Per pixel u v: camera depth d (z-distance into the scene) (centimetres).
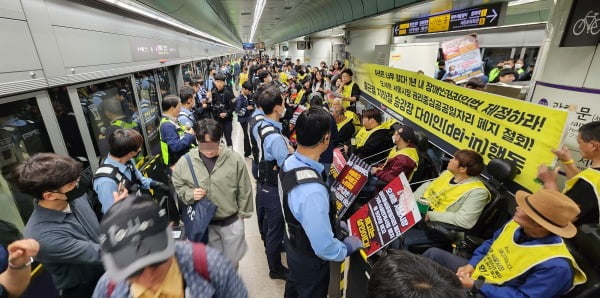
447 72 372
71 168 131
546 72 224
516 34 684
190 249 83
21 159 160
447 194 211
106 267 63
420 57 722
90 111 239
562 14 208
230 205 204
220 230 207
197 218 190
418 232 221
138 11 318
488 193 192
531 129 173
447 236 194
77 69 203
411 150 264
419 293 71
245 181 212
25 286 112
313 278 151
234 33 2297
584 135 159
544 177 162
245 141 529
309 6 923
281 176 152
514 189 186
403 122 346
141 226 64
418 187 267
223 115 528
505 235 154
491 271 152
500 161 190
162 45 439
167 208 254
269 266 238
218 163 200
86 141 214
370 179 273
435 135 278
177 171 199
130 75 315
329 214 139
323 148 146
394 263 81
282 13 1098
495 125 201
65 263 136
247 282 238
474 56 351
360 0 618
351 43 1048
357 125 446
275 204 219
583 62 190
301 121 139
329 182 279
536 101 232
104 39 247
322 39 1553
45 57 170
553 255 126
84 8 218
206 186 198
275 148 217
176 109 305
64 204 134
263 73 566
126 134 185
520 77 584
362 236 191
